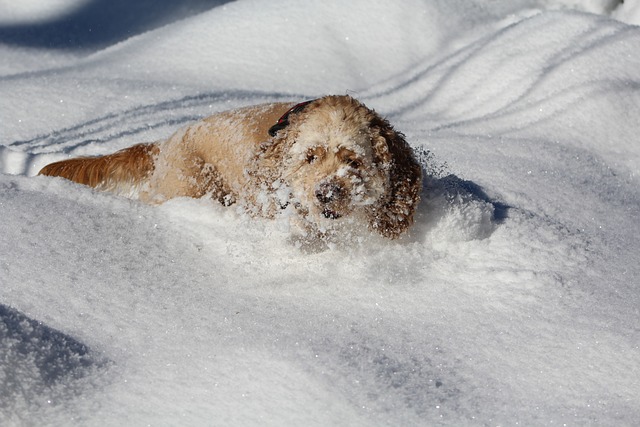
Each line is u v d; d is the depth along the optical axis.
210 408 4.23
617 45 10.04
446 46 12.00
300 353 4.57
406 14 12.29
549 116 9.28
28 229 6.00
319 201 6.04
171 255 5.97
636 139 8.84
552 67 10.05
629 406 4.21
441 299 5.45
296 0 12.41
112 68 11.54
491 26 12.54
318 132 6.26
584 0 12.86
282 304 5.35
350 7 12.27
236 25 12.12
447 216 6.31
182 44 11.91
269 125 6.82
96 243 5.95
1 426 4.11
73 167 7.48
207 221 6.55
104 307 5.18
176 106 9.95
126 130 9.18
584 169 8.19
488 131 9.27
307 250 6.19
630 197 7.65
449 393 4.35
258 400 4.25
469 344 4.88
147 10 14.46
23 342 4.61
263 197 6.51
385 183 6.22
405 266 5.91
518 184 7.54
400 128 9.56
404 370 4.53
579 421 4.09
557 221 6.80
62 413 4.21
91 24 14.01
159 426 4.13
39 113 9.91
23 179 6.94
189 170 7.14
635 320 5.07
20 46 13.10
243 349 4.64
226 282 5.64
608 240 6.41
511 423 4.09
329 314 5.21
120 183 7.52
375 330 5.01
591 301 5.36
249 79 11.17
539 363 4.66
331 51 11.70
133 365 4.61
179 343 4.82
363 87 11.15
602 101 9.20
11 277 5.38
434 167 7.76
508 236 6.26
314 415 4.12
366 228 6.26
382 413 4.12
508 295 5.45
